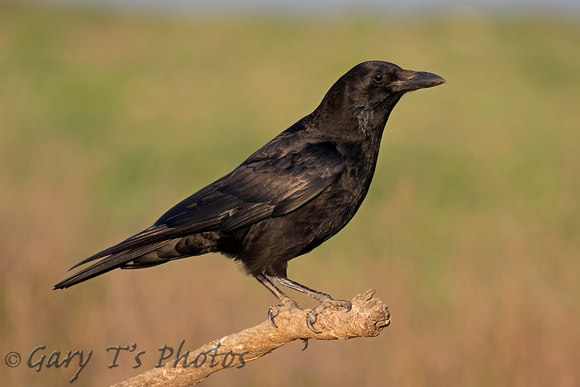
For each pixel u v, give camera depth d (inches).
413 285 470.9
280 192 301.0
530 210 756.0
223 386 388.2
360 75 311.0
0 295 421.4
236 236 305.9
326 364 389.1
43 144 1039.6
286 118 1275.8
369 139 314.3
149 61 1635.1
